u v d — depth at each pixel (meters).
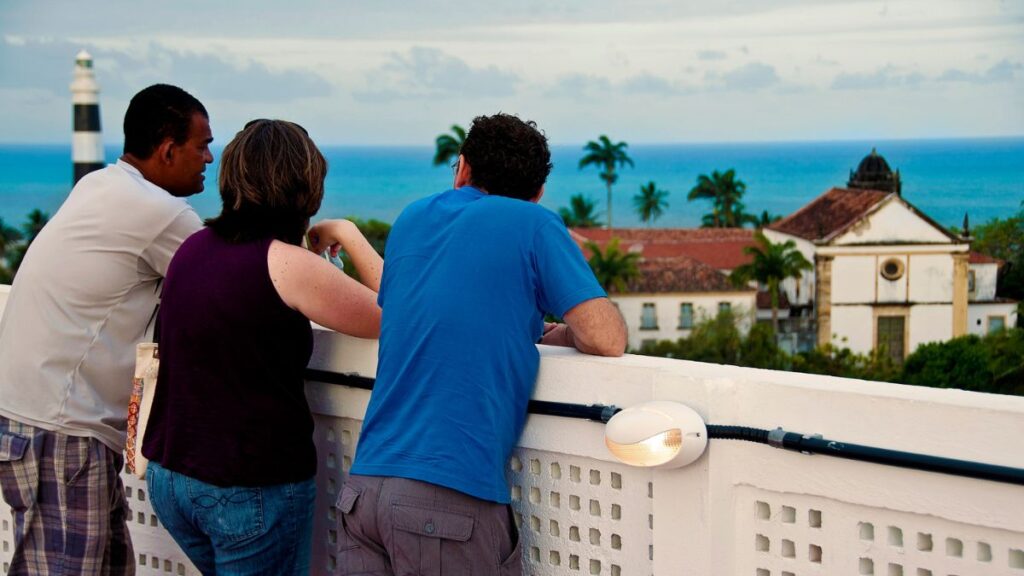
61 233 2.43
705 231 103.44
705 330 86.56
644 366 2.05
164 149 2.52
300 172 2.25
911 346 88.38
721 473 1.98
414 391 2.04
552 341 2.31
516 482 2.31
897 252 88.44
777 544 1.97
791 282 91.94
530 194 2.23
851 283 88.75
